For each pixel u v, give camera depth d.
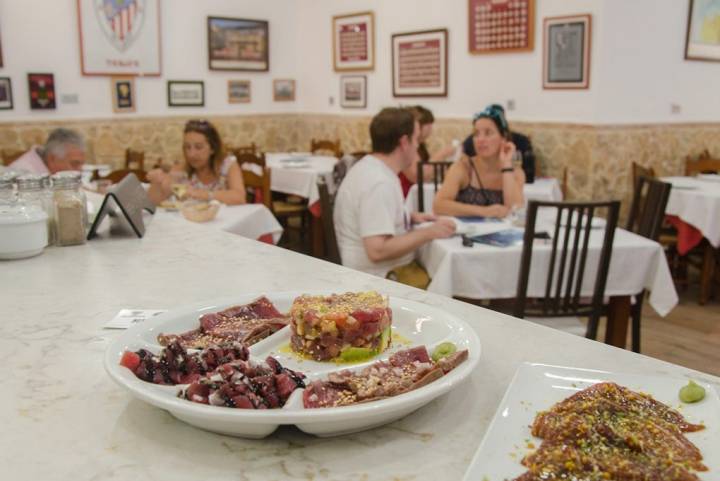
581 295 2.42
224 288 1.30
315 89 7.34
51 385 0.87
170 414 0.79
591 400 0.72
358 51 6.71
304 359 0.96
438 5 5.85
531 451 0.65
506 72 5.42
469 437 0.73
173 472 0.66
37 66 5.61
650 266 2.47
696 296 4.21
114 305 1.19
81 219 1.68
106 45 5.96
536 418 0.70
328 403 0.74
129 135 6.23
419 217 2.86
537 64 5.19
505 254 2.33
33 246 1.53
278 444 0.72
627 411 0.71
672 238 4.14
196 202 2.88
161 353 0.84
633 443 0.64
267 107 7.26
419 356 0.88
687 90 5.41
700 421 0.71
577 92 4.94
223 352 0.83
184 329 1.02
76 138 3.43
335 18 6.90
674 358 3.20
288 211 5.12
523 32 5.21
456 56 5.79
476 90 5.68
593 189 4.95
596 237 2.52
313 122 7.43
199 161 3.35
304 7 7.27
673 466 0.61
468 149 3.89
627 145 5.06
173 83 6.47
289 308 1.11
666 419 0.71
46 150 3.41
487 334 1.05
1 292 1.28
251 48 6.99
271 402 0.74
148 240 1.75
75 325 1.09
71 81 5.81
